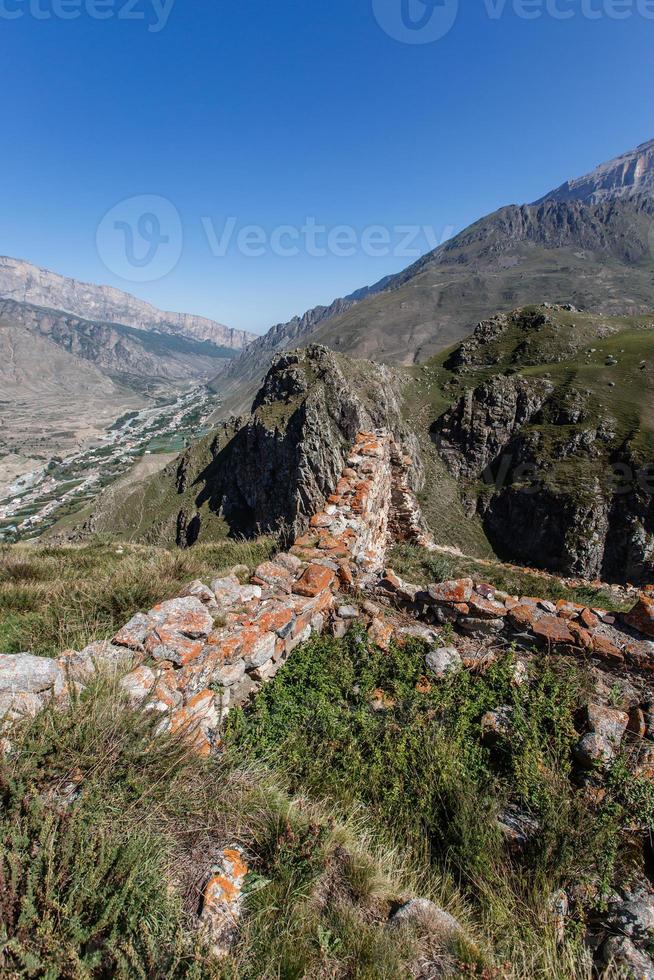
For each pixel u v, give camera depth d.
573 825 3.50
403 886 3.07
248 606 5.25
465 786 3.79
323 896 2.74
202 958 2.08
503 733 4.28
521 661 5.04
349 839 3.19
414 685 4.93
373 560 7.53
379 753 4.11
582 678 4.71
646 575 59.41
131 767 3.02
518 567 13.40
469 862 3.27
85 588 6.31
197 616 4.55
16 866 2.14
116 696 3.47
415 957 2.49
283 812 3.15
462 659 5.13
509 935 2.88
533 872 3.29
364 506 8.84
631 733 4.21
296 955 2.31
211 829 2.94
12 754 2.78
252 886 2.64
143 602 6.05
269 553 9.85
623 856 3.40
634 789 3.68
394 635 5.44
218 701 4.19
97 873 2.26
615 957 2.88
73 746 3.00
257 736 4.15
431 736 4.27
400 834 3.54
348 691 4.91
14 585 6.73
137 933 2.14
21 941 1.98
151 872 2.43
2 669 3.35
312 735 4.27
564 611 5.34
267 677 4.87
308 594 5.67
